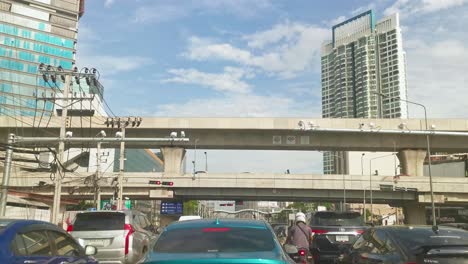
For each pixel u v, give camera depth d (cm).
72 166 6256
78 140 2744
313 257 1491
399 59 6384
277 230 2838
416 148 5212
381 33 6738
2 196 2611
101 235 1316
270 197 5550
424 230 836
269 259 498
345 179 5303
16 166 5575
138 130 5188
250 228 600
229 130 5172
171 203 5988
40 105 6925
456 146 5197
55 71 3125
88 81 3142
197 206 12506
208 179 5225
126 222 1350
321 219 1534
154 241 585
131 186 5138
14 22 10388
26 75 9819
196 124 5109
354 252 980
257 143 5181
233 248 543
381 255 823
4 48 10006
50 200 4972
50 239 695
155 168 14825
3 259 546
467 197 5244
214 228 595
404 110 6212
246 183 5247
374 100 6594
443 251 700
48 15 11044
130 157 11781
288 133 5144
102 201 5947
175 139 2755
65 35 11294
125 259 1310
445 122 5128
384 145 5159
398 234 824
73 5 11506
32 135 5128
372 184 5222
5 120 5072
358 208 10788
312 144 5122
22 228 628
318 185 5284
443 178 5212
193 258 490
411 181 5153
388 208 11481
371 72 6750
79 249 794
